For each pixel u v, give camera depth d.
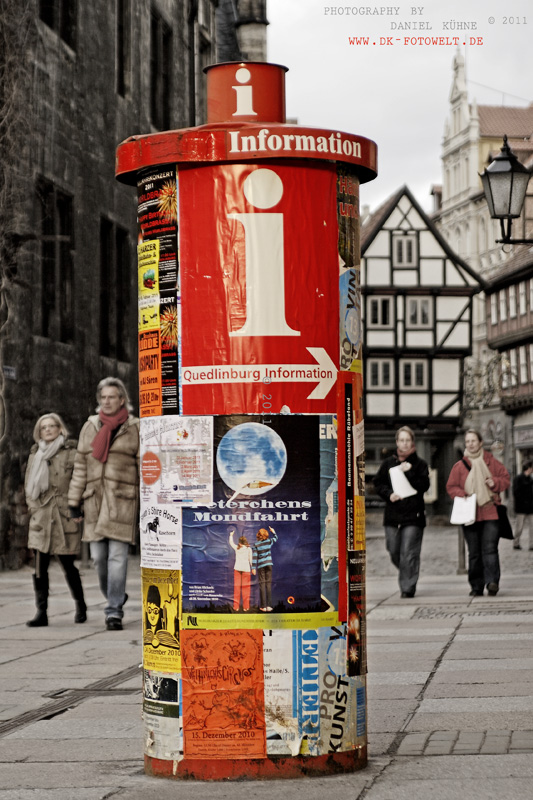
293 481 6.00
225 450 6.01
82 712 8.14
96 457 12.74
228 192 6.02
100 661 10.41
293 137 5.98
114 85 28.02
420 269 56.72
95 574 20.33
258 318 6.00
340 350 6.14
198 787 5.82
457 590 16.66
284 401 6.00
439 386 57.03
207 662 5.98
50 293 24.55
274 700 5.94
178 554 6.05
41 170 23.52
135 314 29.47
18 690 9.04
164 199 6.16
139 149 6.17
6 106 22.27
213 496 6.01
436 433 56.69
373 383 56.72
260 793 5.63
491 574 15.60
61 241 24.59
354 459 6.18
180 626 6.03
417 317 56.78
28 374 22.72
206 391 6.04
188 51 34.56
